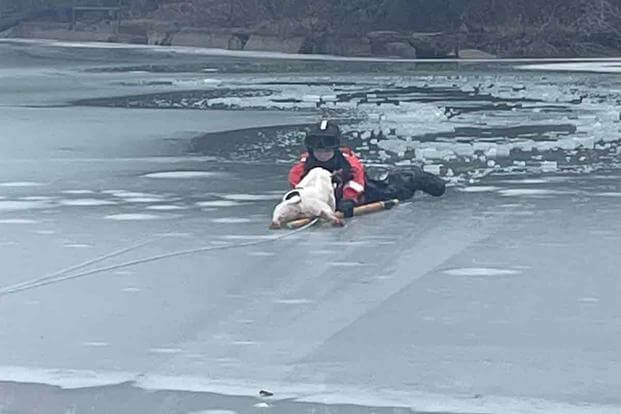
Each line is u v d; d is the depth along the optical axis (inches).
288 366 317.7
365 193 550.0
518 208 549.6
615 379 304.3
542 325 351.6
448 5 2596.0
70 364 321.1
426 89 1443.2
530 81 1606.8
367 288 397.4
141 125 976.3
